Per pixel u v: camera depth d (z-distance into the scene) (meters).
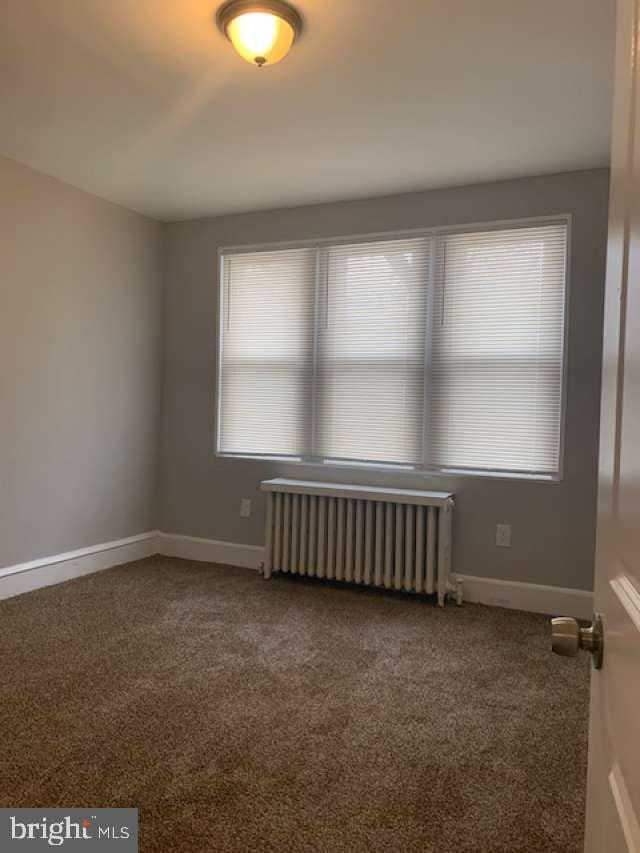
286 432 4.07
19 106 2.71
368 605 3.44
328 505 3.69
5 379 3.37
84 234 3.81
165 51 2.26
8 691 2.34
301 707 2.28
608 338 0.80
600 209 3.26
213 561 4.29
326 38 2.14
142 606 3.33
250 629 3.04
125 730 2.08
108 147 3.13
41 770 1.84
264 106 2.66
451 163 3.23
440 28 2.08
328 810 1.70
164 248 4.47
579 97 2.53
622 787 0.62
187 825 1.62
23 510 3.50
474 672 2.61
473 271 3.54
